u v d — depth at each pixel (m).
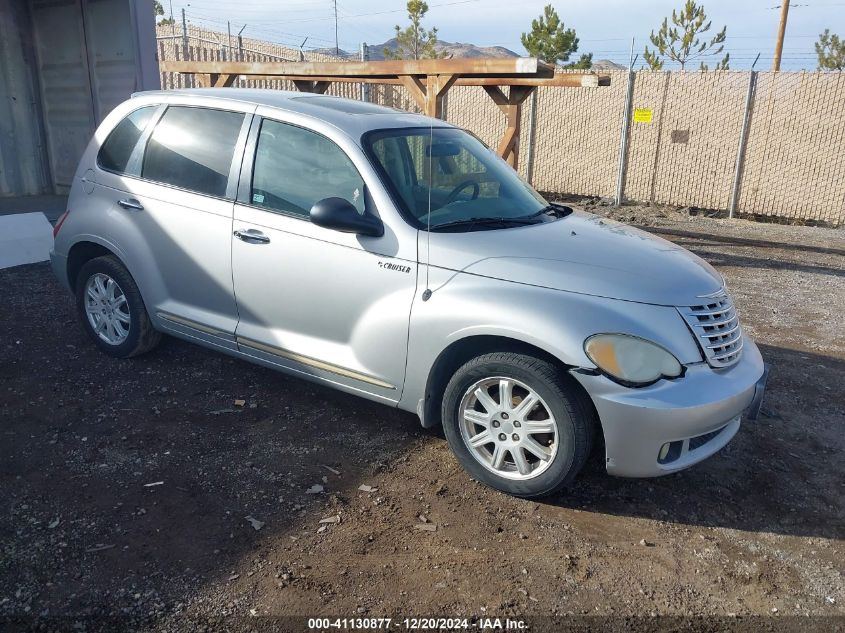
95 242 5.14
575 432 3.50
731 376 3.69
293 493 3.74
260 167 4.45
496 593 3.07
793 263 9.77
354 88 15.39
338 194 4.16
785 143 12.73
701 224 12.64
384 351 3.98
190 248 4.67
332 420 4.58
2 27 11.27
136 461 3.96
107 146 5.23
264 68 8.87
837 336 6.68
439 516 3.60
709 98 13.07
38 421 4.36
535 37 23.94
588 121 14.12
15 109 11.64
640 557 3.37
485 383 3.74
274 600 2.96
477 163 4.83
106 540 3.28
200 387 4.95
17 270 7.73
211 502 3.62
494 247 3.84
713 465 4.25
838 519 3.76
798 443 4.57
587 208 13.85
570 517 3.66
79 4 11.05
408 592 3.04
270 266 4.32
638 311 3.52
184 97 4.92
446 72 7.67
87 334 5.44
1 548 3.18
